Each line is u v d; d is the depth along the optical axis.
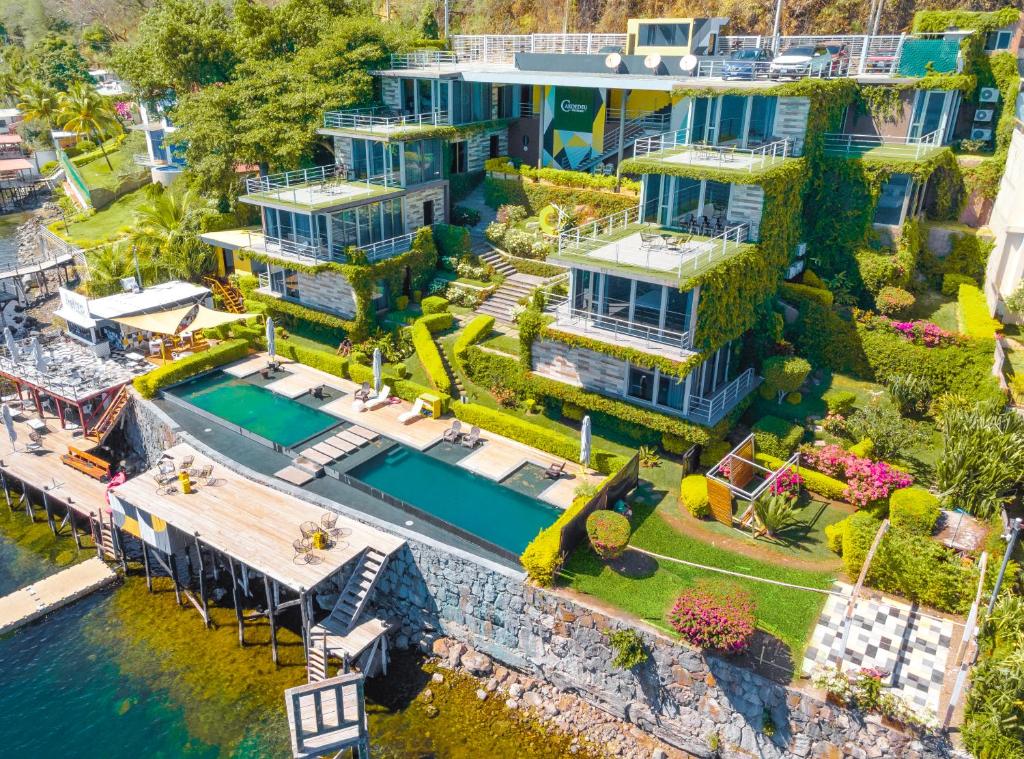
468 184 57.94
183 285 53.03
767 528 32.09
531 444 38.69
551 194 53.25
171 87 66.75
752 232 38.03
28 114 106.88
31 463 42.91
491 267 50.81
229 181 57.81
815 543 31.81
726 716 26.69
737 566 30.61
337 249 47.78
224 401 44.12
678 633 27.16
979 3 58.94
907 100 43.38
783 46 56.25
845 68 48.09
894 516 30.84
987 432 30.86
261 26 59.03
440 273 52.03
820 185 42.38
